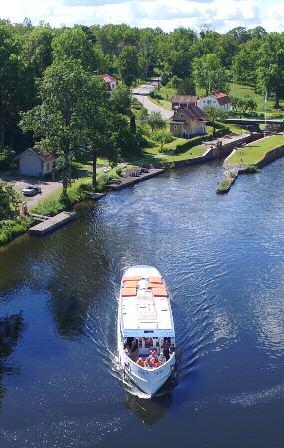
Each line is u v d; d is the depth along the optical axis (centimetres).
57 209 9000
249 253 7431
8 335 5500
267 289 6425
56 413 4453
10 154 11369
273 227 8469
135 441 4197
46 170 10925
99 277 6712
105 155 10425
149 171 11962
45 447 4128
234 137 15950
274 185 11131
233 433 4275
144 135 14875
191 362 5100
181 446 4150
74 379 4856
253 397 4656
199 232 8231
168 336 5038
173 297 6216
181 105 18162
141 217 8944
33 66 13025
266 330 5606
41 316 5850
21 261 7175
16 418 4394
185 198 10100
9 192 6353
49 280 6644
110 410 4497
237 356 5194
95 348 5309
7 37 12731
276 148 14312
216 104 19200
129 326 5106
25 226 8225
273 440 4206
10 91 12131
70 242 7825
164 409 4519
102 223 8644
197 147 14462
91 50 16638
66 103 9362
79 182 10525
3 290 6394
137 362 4831
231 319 5800
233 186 11025
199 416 4447
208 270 6894
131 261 7150
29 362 5081
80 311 5953
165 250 7531
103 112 10244
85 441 4188
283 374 4947
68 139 9356
